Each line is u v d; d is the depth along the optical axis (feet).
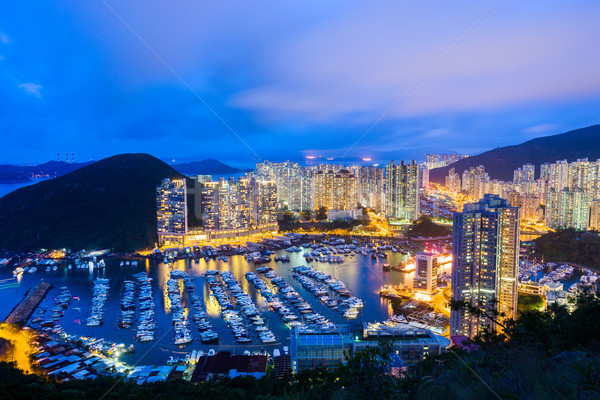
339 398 65.67
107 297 495.82
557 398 40.60
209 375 273.13
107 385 245.24
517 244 337.31
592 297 85.71
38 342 351.25
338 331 246.06
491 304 94.38
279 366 278.87
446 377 58.44
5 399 186.29
